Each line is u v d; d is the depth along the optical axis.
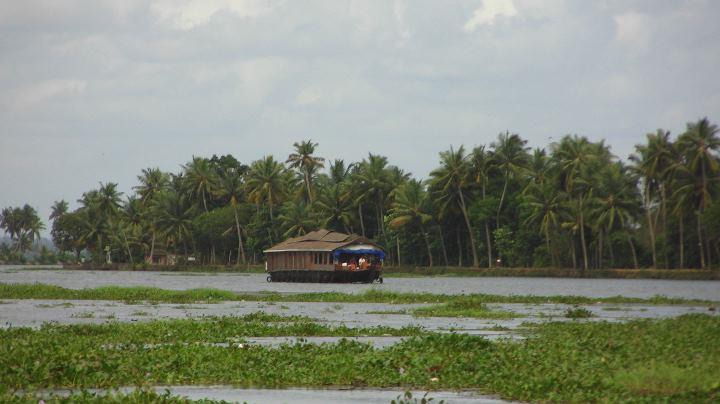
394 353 38.97
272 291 116.19
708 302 87.38
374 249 141.62
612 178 163.88
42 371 33.34
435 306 78.06
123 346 42.25
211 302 87.44
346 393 32.34
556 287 133.12
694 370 32.31
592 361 35.78
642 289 126.69
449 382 33.62
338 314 70.81
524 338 48.09
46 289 97.75
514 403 30.16
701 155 150.50
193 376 34.62
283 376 34.41
